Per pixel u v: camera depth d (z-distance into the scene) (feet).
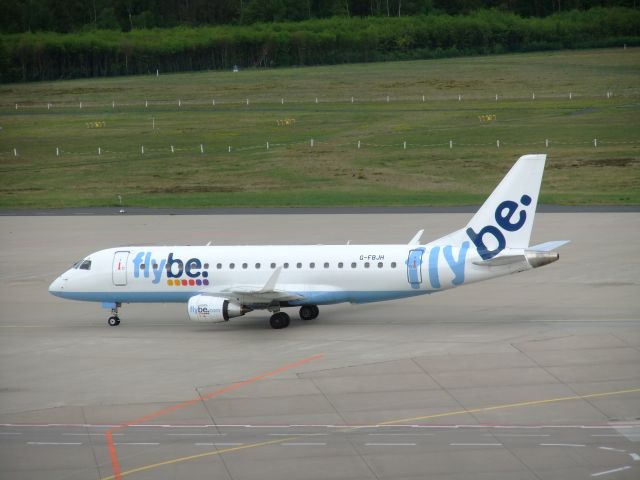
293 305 577.43
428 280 558.97
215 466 355.97
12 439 389.80
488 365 475.72
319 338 545.03
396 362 486.38
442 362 483.10
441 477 339.57
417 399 426.51
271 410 418.51
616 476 336.49
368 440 378.32
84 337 569.23
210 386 456.45
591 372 458.91
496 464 350.02
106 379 474.08
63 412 423.23
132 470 354.54
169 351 528.22
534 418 397.60
